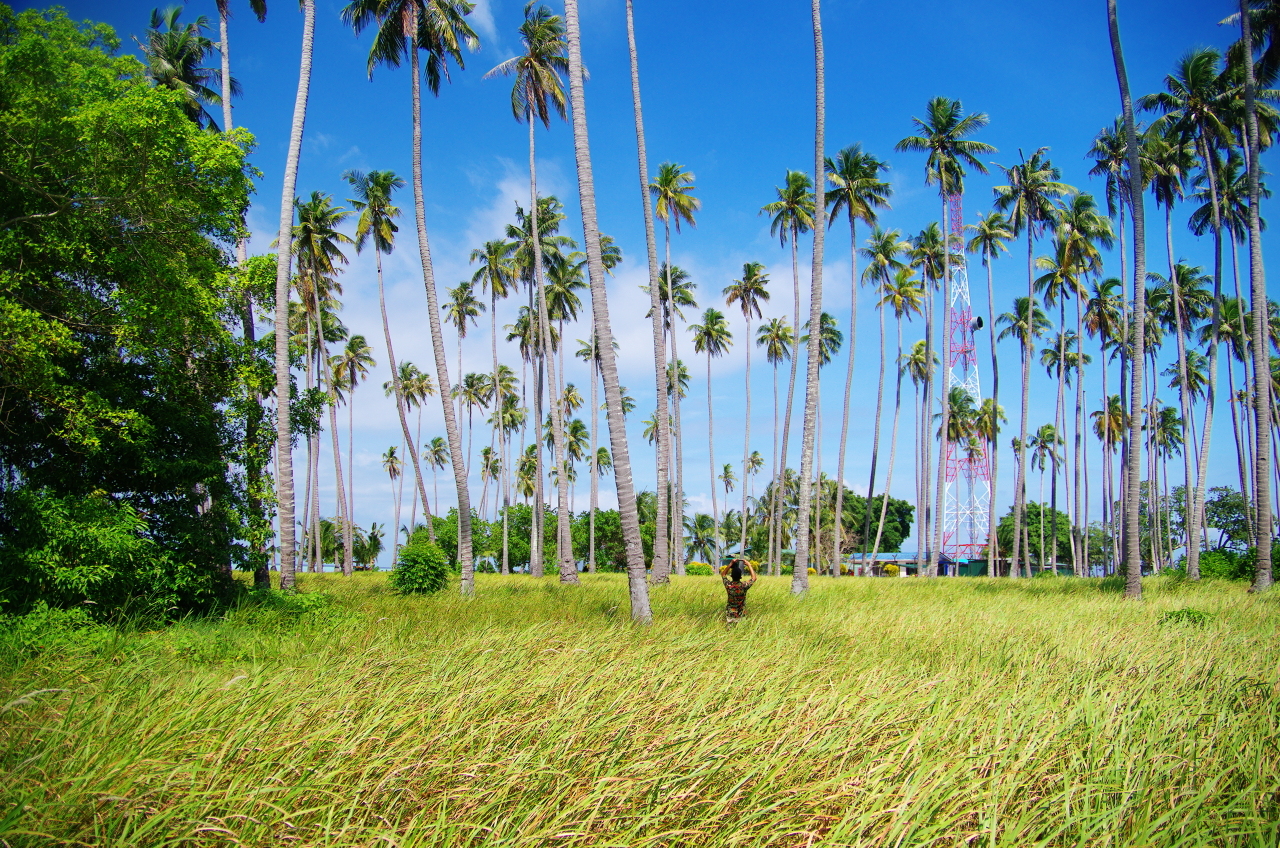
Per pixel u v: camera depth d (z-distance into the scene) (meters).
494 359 42.31
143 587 10.30
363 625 10.05
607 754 3.91
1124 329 33.88
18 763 3.39
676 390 35.00
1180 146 25.73
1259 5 20.58
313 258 32.66
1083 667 7.08
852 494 81.25
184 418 12.33
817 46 17.23
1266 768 4.15
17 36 10.41
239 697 4.62
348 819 3.06
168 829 3.01
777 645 7.61
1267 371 19.77
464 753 3.88
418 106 18.34
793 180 33.16
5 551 9.03
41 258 10.18
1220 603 14.71
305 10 16.11
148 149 10.29
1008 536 74.69
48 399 9.80
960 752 4.23
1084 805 3.54
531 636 7.39
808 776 3.79
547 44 23.38
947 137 33.56
